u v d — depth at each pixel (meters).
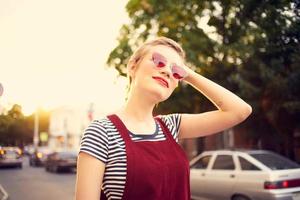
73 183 14.98
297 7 4.56
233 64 10.77
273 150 15.73
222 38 7.42
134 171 1.34
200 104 14.20
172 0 8.77
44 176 17.80
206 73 11.47
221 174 7.94
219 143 20.61
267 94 11.49
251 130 14.94
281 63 6.75
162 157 1.42
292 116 11.90
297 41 5.09
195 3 6.73
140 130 1.49
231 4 5.37
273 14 4.82
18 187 12.50
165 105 13.70
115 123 1.42
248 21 5.43
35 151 23.34
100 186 1.31
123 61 11.41
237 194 7.49
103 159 1.32
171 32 10.25
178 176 1.45
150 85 1.50
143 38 11.51
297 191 6.84
